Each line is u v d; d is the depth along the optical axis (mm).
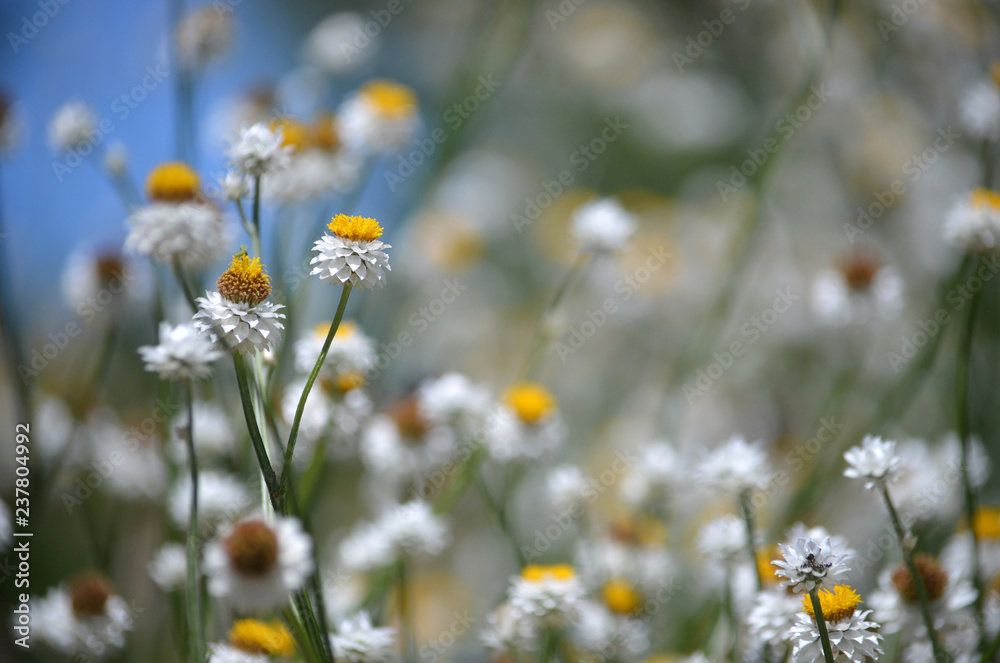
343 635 861
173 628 912
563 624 882
